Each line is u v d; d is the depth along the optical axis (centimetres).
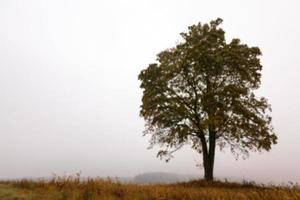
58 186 1051
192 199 893
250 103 1958
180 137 1969
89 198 849
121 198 902
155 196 905
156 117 2011
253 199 893
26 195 868
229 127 1817
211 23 2081
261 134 1812
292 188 996
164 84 2059
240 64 1923
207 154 2031
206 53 1877
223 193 1009
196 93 2044
